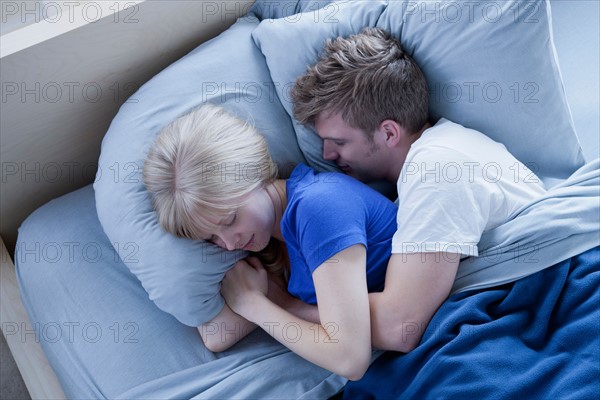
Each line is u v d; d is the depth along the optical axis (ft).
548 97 3.46
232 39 3.90
